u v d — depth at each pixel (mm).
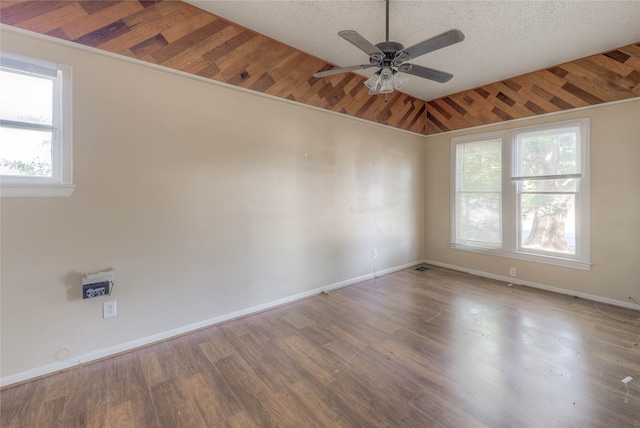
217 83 2625
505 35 2797
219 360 2172
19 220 1869
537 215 3764
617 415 1616
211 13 2531
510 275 4016
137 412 1663
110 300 2197
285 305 3195
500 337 2502
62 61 1963
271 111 3033
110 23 2107
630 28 2674
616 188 3139
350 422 1590
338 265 3768
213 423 1588
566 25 2629
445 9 2412
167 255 2439
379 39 2889
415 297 3451
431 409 1679
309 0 2332
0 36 1777
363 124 3994
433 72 2367
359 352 2279
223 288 2770
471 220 4441
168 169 2418
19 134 1882
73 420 1603
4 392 1806
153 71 2322
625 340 2424
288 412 1666
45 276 1958
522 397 1769
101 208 2135
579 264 3404
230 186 2770
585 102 3260
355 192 3934
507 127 3943
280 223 3160
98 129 2105
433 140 4875
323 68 3406
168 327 2469
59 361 2020
